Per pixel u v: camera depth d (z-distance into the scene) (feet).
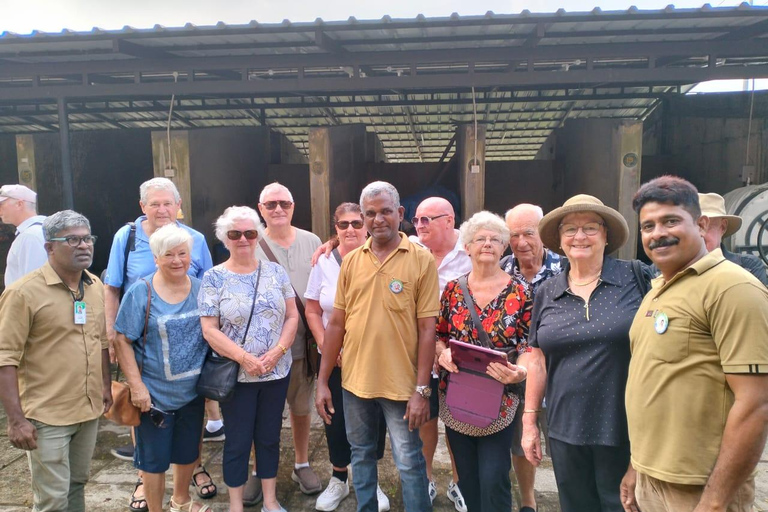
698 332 4.89
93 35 15.19
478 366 7.19
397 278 7.29
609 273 6.40
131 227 9.85
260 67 17.31
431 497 9.44
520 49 16.60
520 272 8.86
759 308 4.56
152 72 17.76
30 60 17.81
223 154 25.34
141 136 30.22
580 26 15.15
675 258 5.12
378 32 15.70
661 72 16.28
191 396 8.30
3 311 6.79
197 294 8.59
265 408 8.63
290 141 36.76
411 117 29.96
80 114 28.68
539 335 6.56
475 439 7.63
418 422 7.30
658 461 5.13
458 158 25.23
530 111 28.84
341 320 7.93
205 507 8.86
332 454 9.31
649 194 5.25
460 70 21.42
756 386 4.50
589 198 6.61
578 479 6.48
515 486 9.96
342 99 26.91
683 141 27.12
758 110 25.22
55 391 7.04
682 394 4.95
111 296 9.68
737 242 18.84
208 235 23.95
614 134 20.36
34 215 10.71
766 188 18.98
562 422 6.36
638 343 5.45
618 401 6.07
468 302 7.61
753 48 15.78
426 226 9.14
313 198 21.54
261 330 8.37
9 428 6.72
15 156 31.35
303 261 10.23
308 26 14.69
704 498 4.73
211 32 15.06
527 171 29.35
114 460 11.05
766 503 9.05
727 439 4.60
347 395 7.76
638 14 13.99
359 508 7.74
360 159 27.40
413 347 7.45
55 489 7.11
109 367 8.09
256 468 8.95
